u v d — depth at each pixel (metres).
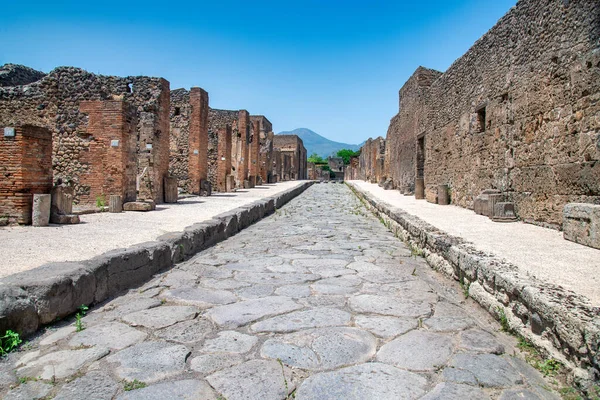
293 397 2.48
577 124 6.86
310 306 4.15
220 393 2.52
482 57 11.23
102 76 14.41
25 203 8.18
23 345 3.18
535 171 8.21
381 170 35.81
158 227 8.00
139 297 4.46
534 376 2.76
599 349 2.39
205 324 3.65
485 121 10.93
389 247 7.67
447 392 2.54
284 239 8.51
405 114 22.78
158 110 14.52
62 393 2.50
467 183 12.41
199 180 18.41
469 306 4.28
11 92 13.95
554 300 3.04
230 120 33.72
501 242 6.12
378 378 2.71
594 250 5.48
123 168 12.30
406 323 3.70
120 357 2.99
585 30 6.66
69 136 13.19
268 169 41.38
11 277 3.67
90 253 5.34
